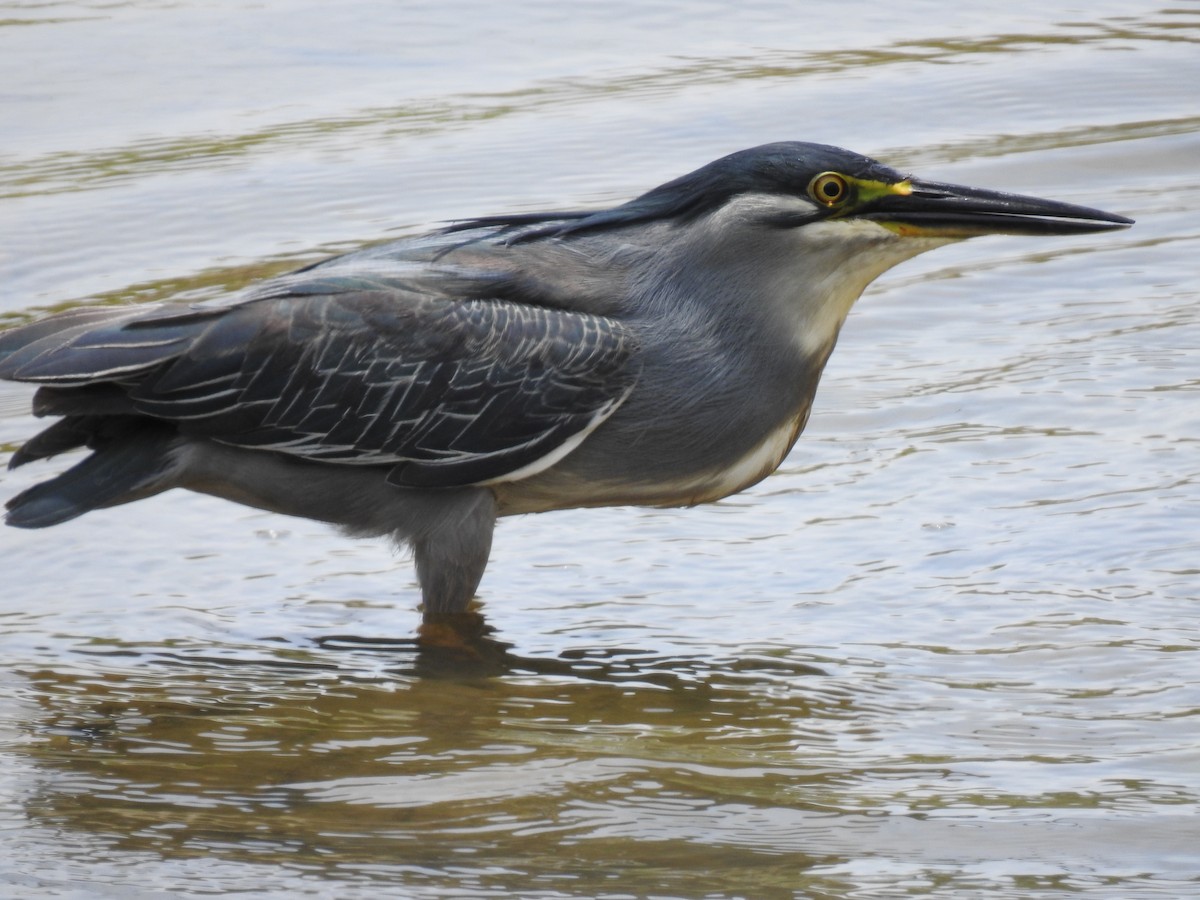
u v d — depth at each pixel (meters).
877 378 14.98
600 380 11.66
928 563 12.02
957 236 11.71
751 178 11.68
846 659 10.91
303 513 12.13
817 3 26.33
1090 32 24.64
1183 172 19.45
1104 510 12.50
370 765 9.71
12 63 23.28
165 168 19.97
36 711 10.41
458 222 13.67
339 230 18.28
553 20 25.39
